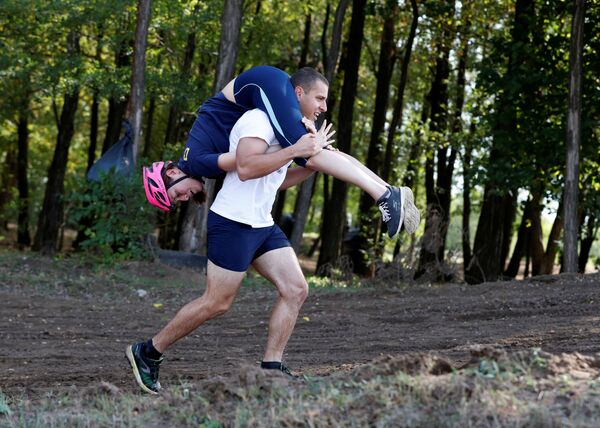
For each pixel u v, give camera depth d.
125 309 11.61
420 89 28.72
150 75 20.78
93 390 5.02
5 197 37.19
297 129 4.98
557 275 11.92
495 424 3.57
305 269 30.44
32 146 36.00
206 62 25.55
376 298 11.64
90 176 16.23
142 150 32.28
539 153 17.92
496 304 10.17
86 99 31.06
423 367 4.39
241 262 5.22
